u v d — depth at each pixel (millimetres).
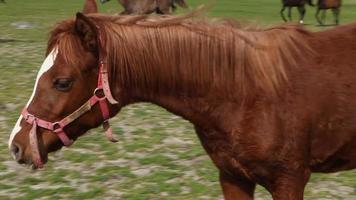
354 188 8250
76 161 9359
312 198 7863
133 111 12914
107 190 8109
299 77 4922
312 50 5051
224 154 5070
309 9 51062
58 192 8078
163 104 5020
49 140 4727
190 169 8906
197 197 7828
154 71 4859
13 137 4762
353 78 5004
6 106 12914
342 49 5098
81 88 4664
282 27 5113
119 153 9727
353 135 5055
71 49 4594
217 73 4895
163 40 4840
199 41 4887
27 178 8625
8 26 29406
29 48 21969
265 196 7996
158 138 10617
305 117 4879
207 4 5324
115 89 4816
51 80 4629
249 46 4922
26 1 48938
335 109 4965
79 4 45219
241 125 4871
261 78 4848
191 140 10492
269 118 4816
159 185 8242
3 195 7996
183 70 4883
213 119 4973
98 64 4680
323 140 5031
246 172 5020
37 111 4676
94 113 4762
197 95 4945
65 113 4684
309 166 5137
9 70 17312
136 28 4820
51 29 4762
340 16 41250
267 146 4832
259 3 51188
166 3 35938
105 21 4801
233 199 5332
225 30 4969
